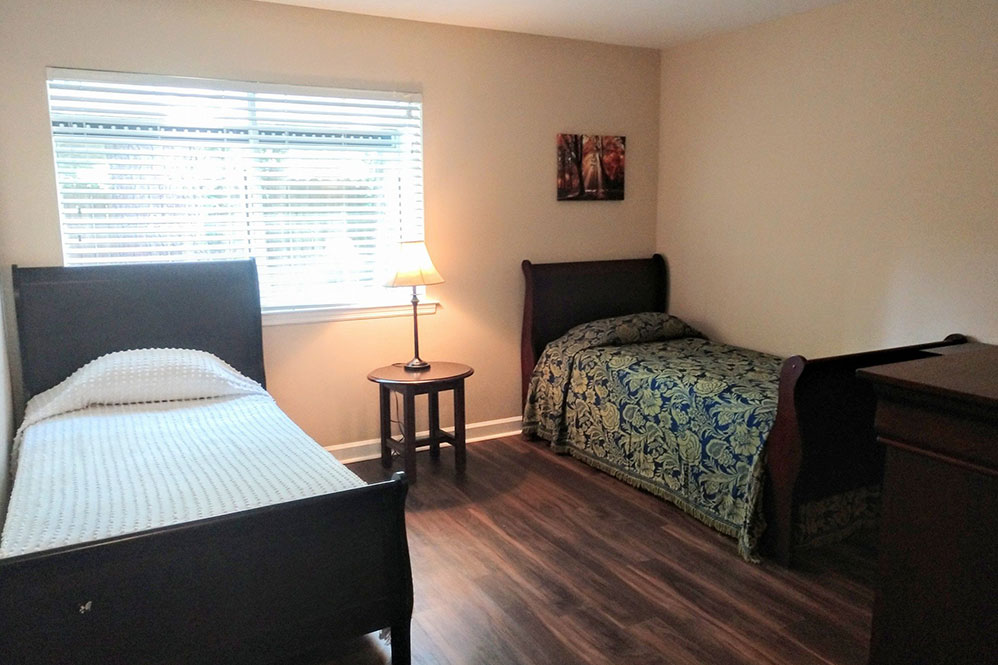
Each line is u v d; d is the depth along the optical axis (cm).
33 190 312
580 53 437
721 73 422
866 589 253
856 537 296
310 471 214
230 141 352
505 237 429
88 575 154
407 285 357
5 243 310
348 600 189
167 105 336
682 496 320
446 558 279
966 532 85
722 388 310
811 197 374
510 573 266
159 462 224
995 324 297
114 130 327
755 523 276
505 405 445
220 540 169
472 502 335
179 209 346
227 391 315
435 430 392
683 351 392
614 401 364
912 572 92
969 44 297
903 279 332
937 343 297
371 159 387
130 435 255
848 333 361
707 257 446
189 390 307
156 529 160
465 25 395
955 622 88
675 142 462
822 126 364
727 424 293
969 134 300
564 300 441
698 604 243
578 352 399
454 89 400
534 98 425
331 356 386
